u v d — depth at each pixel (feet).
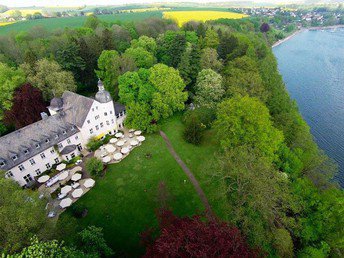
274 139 156.76
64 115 180.75
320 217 131.13
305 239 129.08
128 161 177.27
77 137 182.70
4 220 87.35
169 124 218.18
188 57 249.55
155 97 201.98
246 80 222.48
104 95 187.32
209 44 313.73
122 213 140.77
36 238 79.56
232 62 262.47
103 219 137.08
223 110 171.12
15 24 519.19
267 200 120.16
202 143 195.83
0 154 145.28
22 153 152.97
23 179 155.33
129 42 347.56
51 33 395.14
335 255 122.72
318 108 300.20
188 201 148.15
